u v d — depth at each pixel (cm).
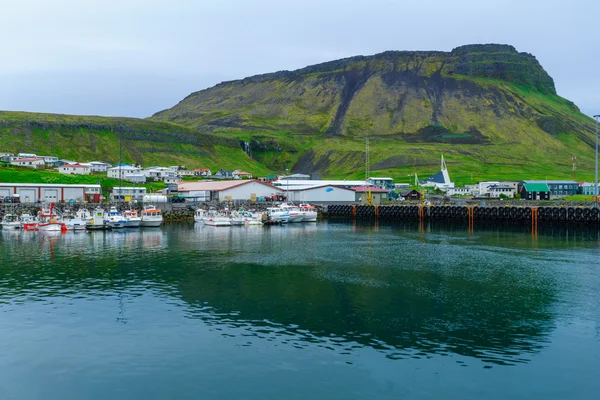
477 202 19550
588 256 7938
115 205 15300
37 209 14012
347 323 4438
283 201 18125
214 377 3391
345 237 10881
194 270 6831
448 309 4856
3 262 7469
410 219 15925
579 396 3130
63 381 3356
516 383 3284
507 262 7412
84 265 7219
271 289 5697
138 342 4000
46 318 4612
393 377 3372
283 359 3659
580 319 4534
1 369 3528
